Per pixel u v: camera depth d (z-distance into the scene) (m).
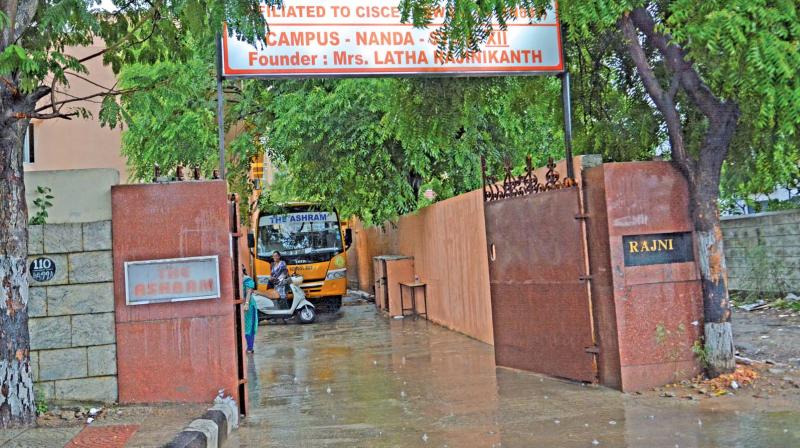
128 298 7.22
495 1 7.45
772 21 6.68
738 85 7.21
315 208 20.02
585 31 7.79
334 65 8.34
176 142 16.62
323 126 15.59
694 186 7.90
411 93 10.04
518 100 10.42
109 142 16.80
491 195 10.27
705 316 7.84
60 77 6.75
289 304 17.59
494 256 10.20
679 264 7.91
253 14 7.02
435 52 8.42
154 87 7.96
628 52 9.28
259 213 19.89
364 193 16.86
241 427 7.13
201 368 7.29
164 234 7.34
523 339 9.52
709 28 6.63
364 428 6.82
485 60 8.72
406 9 7.71
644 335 7.79
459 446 6.03
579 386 8.22
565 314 8.64
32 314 7.11
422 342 13.28
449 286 15.05
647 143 9.38
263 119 17.27
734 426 6.08
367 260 26.45
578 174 8.54
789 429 5.88
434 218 16.08
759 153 8.34
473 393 8.29
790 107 6.79
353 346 13.23
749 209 15.23
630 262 7.82
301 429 6.92
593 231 8.14
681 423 6.32
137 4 8.45
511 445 5.97
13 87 6.23
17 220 6.39
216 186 7.44
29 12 6.76
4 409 6.32
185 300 7.31
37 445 5.69
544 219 8.95
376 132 15.62
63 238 7.21
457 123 10.21
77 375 7.14
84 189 7.28
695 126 8.49
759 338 9.78
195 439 5.63
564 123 9.29
